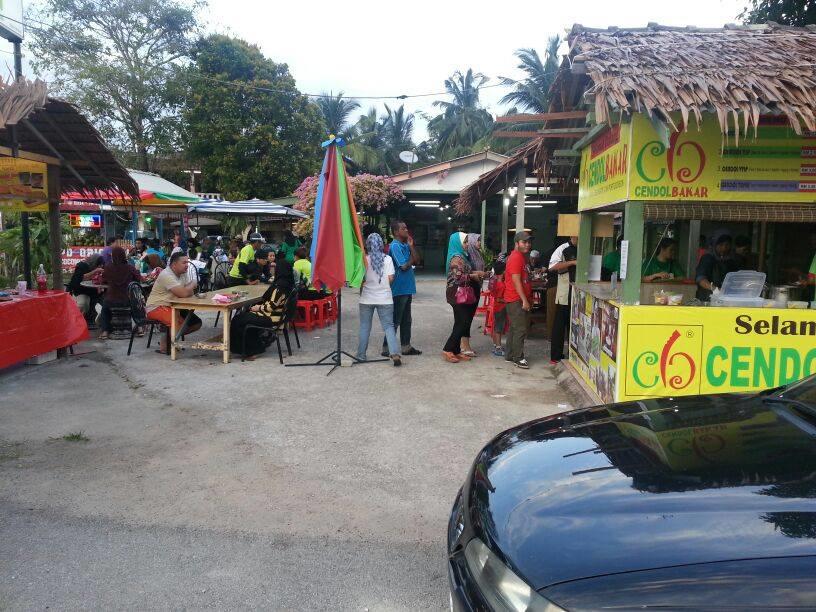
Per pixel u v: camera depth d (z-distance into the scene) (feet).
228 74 87.71
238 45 88.63
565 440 9.43
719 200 17.54
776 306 17.76
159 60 89.40
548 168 29.91
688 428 9.27
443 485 14.34
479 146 122.93
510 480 8.46
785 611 5.49
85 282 35.19
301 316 35.19
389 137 152.35
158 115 89.30
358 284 25.13
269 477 14.65
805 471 7.50
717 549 6.17
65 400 20.44
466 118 141.79
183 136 88.53
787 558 5.93
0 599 9.77
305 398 21.07
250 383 22.93
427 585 10.39
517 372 25.31
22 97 21.03
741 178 17.46
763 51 17.51
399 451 16.40
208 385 22.54
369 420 18.86
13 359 22.81
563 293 26.03
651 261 25.82
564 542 6.71
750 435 8.77
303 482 14.40
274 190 90.17
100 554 11.17
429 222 89.20
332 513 12.91
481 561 7.33
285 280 27.14
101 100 83.51
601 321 19.80
